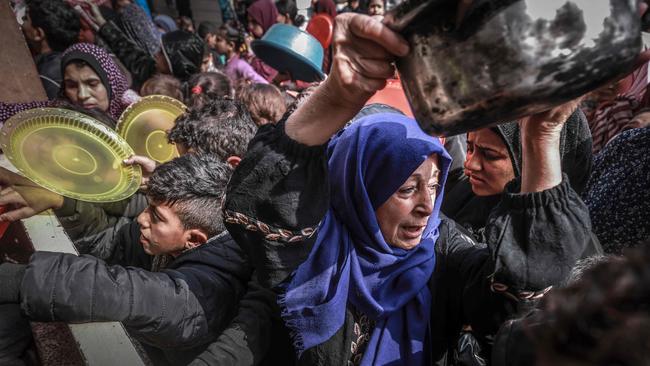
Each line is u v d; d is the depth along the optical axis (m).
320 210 0.78
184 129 1.56
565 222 0.75
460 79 0.44
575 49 0.40
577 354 0.33
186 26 6.80
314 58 3.25
